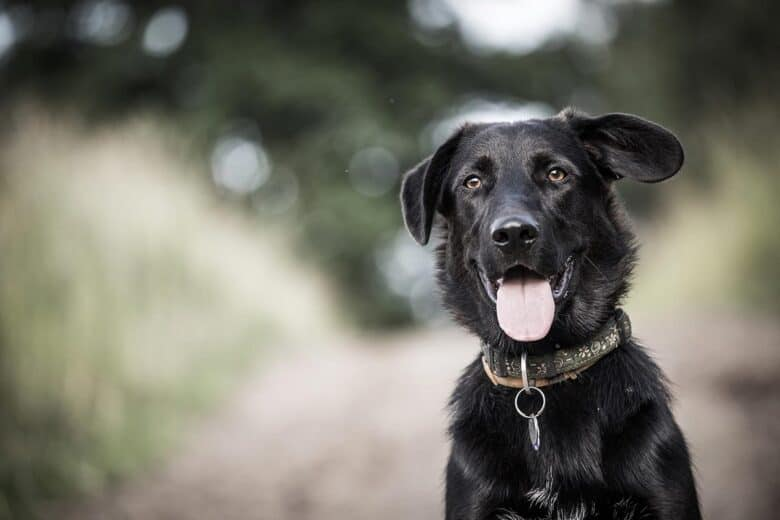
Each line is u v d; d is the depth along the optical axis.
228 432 9.20
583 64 34.34
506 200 4.53
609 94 32.28
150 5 31.17
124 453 7.82
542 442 4.31
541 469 4.28
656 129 4.62
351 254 28.27
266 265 16.80
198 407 9.70
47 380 7.62
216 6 30.55
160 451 8.26
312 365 13.50
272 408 10.36
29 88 29.12
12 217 8.18
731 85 21.42
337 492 7.27
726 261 12.77
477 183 4.83
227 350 12.06
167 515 6.77
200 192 14.51
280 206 28.77
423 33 32.72
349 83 28.61
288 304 16.81
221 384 10.76
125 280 9.56
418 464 7.83
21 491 6.79
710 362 8.93
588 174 4.77
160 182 12.47
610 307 4.68
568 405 4.37
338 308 23.42
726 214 13.18
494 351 4.57
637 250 4.90
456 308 4.99
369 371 12.45
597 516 4.20
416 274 32.38
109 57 30.08
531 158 4.70
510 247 4.38
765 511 5.77
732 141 13.46
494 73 32.81
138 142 13.19
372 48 30.97
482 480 4.34
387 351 14.91
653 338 10.66
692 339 10.13
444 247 5.18
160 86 30.83
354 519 6.64
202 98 28.52
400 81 31.12
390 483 7.39
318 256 27.27
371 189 29.02
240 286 14.25
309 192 28.23
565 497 4.21
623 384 4.38
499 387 4.54
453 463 4.52
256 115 29.36
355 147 27.50
